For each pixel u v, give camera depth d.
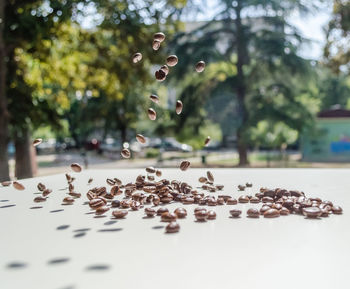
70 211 1.61
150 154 24.88
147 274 0.80
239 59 16.70
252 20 16.53
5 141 8.06
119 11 9.49
